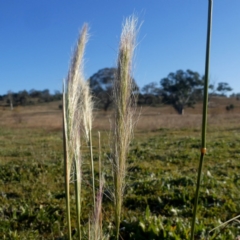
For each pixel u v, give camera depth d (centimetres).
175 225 527
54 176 958
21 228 573
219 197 673
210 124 2669
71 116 200
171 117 3706
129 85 203
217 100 8044
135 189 754
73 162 220
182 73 6712
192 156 1201
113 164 212
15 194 795
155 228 493
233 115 3884
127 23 202
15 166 1081
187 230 483
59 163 1124
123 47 199
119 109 203
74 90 200
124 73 199
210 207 635
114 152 209
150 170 994
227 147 1390
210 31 218
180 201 675
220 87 8725
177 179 809
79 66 200
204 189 720
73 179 223
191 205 643
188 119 3238
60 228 555
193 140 1630
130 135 207
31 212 621
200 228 495
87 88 270
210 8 215
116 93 202
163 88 6675
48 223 578
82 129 278
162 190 734
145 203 671
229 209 621
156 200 677
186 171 985
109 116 210
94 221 212
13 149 1545
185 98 6612
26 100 8050
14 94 8119
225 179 841
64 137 200
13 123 3378
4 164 1132
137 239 482
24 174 979
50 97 8344
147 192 730
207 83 223
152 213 630
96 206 212
